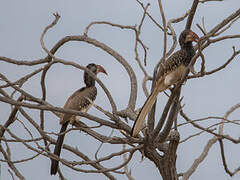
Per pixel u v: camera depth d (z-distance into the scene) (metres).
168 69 9.49
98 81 9.98
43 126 12.24
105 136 9.87
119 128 9.87
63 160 9.45
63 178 11.91
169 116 9.55
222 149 10.48
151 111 10.31
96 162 9.43
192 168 10.34
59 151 11.44
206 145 10.66
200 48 8.34
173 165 9.90
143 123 10.04
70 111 9.50
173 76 9.52
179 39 9.96
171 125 9.65
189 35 9.77
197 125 10.16
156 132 9.42
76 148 11.49
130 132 9.84
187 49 9.79
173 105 9.44
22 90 9.69
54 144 11.55
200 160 10.44
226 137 9.84
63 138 11.59
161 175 9.98
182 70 9.62
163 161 9.91
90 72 9.99
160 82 9.51
